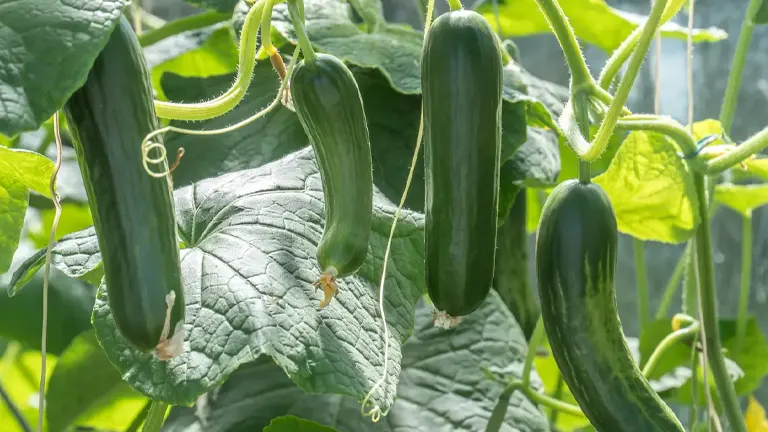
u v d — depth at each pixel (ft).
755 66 5.51
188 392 2.05
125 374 2.11
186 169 2.90
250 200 2.44
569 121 2.22
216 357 2.08
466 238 1.87
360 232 1.83
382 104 3.01
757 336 4.05
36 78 1.69
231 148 2.94
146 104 1.75
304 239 2.34
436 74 1.86
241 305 2.14
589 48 5.89
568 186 2.10
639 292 4.19
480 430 2.92
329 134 1.84
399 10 5.85
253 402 2.89
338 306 2.23
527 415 2.98
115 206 1.69
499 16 4.33
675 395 3.82
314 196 2.48
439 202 1.88
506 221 3.38
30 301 4.14
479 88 1.85
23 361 4.80
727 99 3.79
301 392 2.91
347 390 2.06
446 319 1.92
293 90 1.86
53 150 4.73
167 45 3.80
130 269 1.67
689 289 3.60
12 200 2.90
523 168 3.02
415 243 2.50
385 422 2.89
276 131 2.98
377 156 2.91
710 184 3.51
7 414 4.63
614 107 1.99
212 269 2.23
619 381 2.09
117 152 1.69
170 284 1.69
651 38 1.94
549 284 2.08
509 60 3.16
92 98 1.71
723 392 2.73
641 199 2.96
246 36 1.97
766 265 5.65
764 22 3.32
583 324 2.06
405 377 3.02
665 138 2.75
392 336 2.31
